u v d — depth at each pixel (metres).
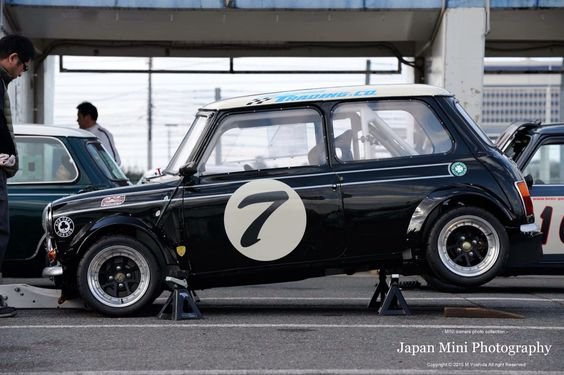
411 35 34.38
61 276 17.39
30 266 20.62
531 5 32.44
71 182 20.80
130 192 17.09
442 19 32.38
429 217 16.86
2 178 16.75
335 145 17.19
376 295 18.61
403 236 16.94
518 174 17.34
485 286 24.05
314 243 16.92
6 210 16.89
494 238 16.89
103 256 16.94
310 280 25.27
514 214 16.98
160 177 17.61
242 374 12.29
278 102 17.34
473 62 32.16
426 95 17.47
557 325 16.16
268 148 17.22
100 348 14.05
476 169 17.09
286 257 16.94
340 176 17.00
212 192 16.98
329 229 16.89
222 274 17.03
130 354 13.59
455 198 16.91
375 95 17.41
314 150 17.19
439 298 20.56
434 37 33.94
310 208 16.89
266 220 16.92
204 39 35.28
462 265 16.91
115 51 38.00
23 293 18.30
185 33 34.81
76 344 14.38
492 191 16.98
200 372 12.38
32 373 12.31
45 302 18.31
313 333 15.27
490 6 32.41
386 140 17.30
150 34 34.81
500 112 65.81
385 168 17.08
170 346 14.20
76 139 21.14
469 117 17.66
